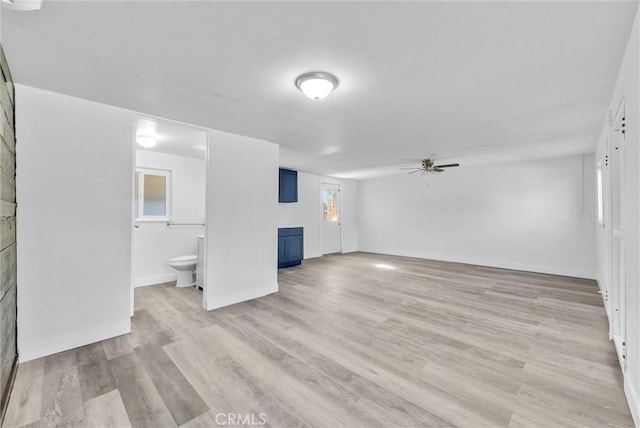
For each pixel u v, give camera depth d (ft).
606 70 6.31
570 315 10.04
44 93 7.36
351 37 5.16
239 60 5.92
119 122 8.53
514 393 5.81
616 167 7.67
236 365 6.87
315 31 4.99
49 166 7.43
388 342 8.07
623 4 4.32
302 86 6.69
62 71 6.38
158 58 5.85
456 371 6.61
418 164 18.47
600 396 5.69
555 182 16.47
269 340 8.21
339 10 4.45
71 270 7.73
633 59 4.96
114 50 5.56
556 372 6.53
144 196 14.39
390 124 10.12
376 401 5.58
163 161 14.80
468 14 4.54
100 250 8.19
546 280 15.08
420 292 13.02
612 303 7.96
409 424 4.97
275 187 13.06
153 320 9.70
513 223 18.02
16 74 6.49
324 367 6.79
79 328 7.82
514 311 10.50
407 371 6.62
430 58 5.85
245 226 11.91
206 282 10.74
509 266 18.19
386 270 17.98
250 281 12.08
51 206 7.45
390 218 24.70
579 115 9.18
